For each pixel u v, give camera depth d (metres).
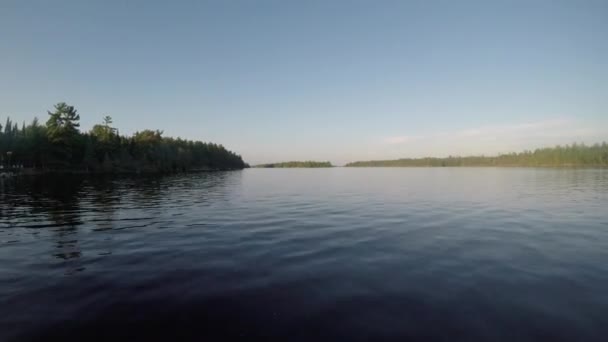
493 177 52.34
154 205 19.11
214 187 35.09
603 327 4.76
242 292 6.06
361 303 5.59
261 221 13.60
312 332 4.70
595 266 7.39
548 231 11.27
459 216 14.63
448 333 4.64
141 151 86.06
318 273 7.08
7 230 11.74
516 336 4.55
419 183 40.00
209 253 8.66
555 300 5.64
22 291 6.08
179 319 5.07
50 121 62.69
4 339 4.51
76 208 17.66
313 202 20.73
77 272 7.14
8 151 63.00
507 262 7.74
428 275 6.91
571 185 32.44
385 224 12.80
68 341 4.48
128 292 6.05
